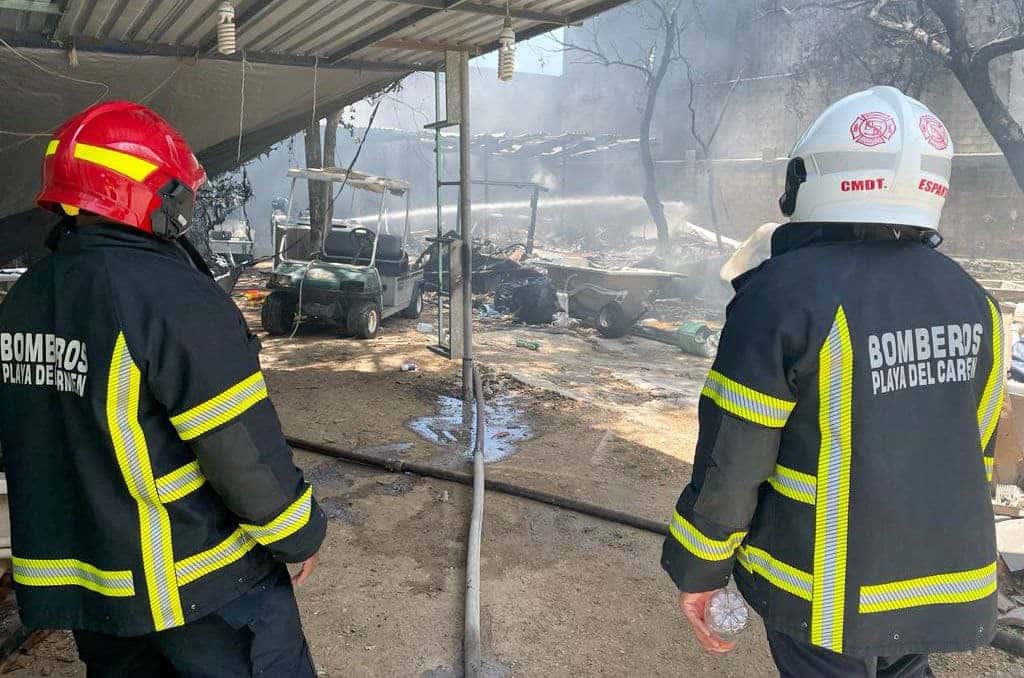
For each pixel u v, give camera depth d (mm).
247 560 1679
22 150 6246
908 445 1471
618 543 4176
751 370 1479
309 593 3578
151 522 1552
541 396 7367
